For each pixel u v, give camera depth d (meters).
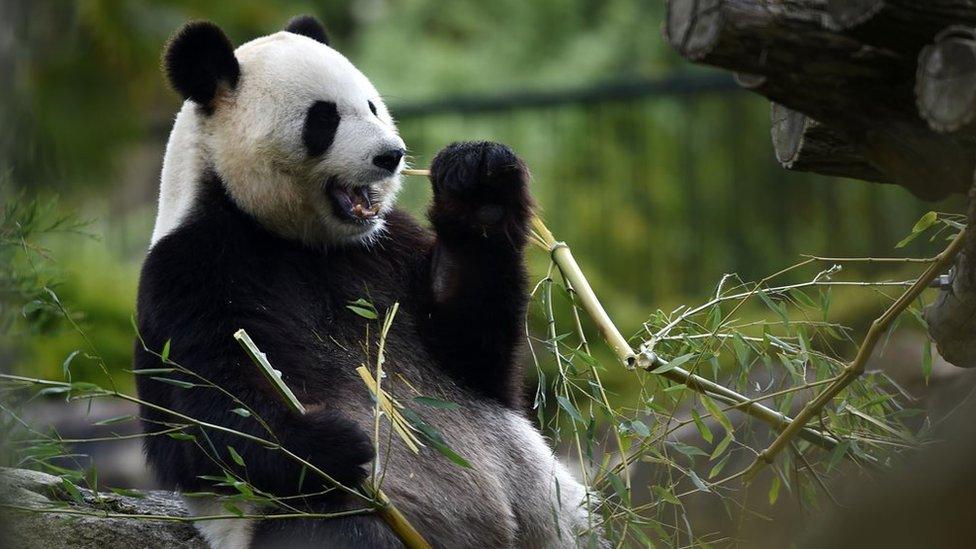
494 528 9.20
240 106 9.60
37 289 10.73
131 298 21.81
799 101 6.58
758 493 11.98
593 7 32.75
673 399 8.79
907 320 14.98
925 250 22.36
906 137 6.50
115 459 18.03
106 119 24.75
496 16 33.47
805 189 24.78
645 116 26.64
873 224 23.34
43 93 23.59
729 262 24.38
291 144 9.49
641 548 9.62
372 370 9.52
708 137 26.27
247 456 8.36
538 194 25.52
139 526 9.13
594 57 31.30
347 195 9.75
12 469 9.06
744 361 8.60
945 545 6.32
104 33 24.39
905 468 6.86
